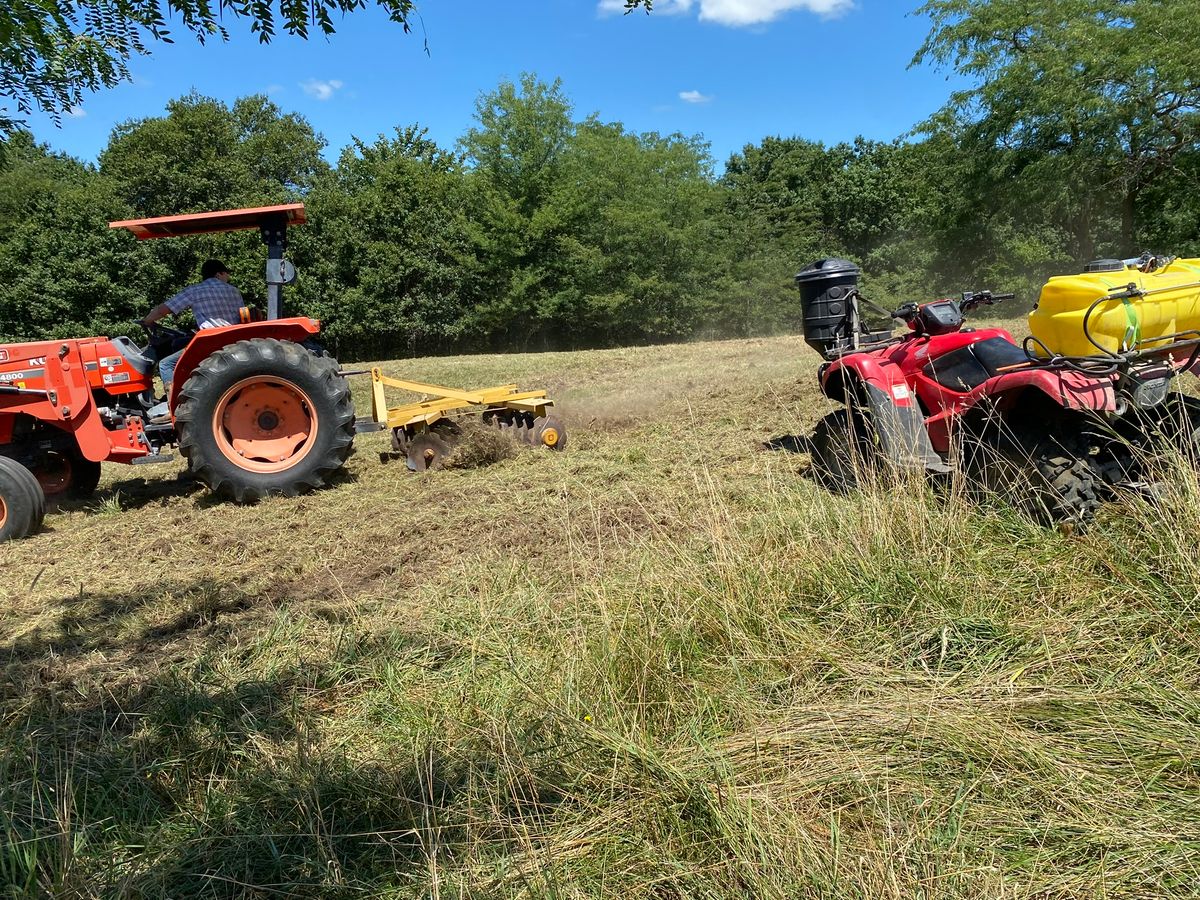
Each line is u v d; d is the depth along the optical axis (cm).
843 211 4328
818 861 204
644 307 3525
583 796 239
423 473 676
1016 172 2392
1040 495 375
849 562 341
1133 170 2223
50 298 2741
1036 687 266
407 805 241
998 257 2675
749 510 450
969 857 208
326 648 352
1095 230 2528
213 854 231
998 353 455
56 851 228
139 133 2972
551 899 203
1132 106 2088
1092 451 387
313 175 3731
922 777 235
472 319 3244
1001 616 307
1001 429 416
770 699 280
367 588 429
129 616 412
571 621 342
